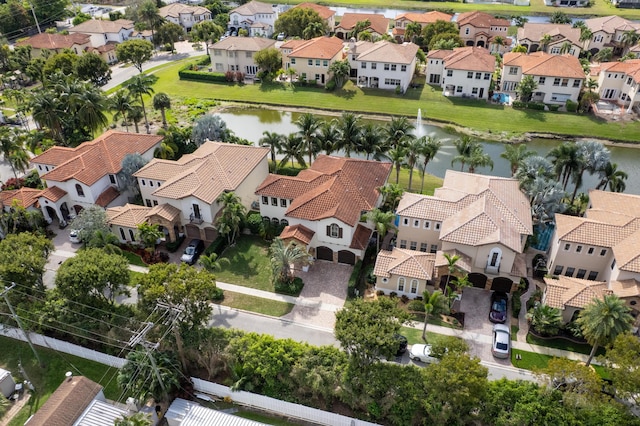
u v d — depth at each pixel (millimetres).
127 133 77312
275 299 54500
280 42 137500
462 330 49812
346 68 112688
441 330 49844
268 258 60969
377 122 102375
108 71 121750
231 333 45594
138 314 47250
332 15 155000
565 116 100062
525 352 47344
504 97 107500
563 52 125562
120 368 45281
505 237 51781
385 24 148500
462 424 38125
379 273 53031
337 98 111625
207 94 116875
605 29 129500
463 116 101875
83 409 40469
